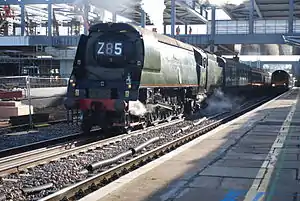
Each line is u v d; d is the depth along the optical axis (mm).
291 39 36031
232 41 45625
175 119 21875
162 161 9969
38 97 23516
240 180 8062
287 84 63562
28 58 49219
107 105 15828
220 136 14492
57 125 19750
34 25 59656
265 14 61500
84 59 17094
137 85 16219
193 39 46469
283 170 8922
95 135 16734
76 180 9078
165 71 19156
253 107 34812
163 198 6871
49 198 7051
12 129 17969
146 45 16797
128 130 16266
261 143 12820
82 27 56812
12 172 9625
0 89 26906
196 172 8773
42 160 10938
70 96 16578
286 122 19297
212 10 47750
